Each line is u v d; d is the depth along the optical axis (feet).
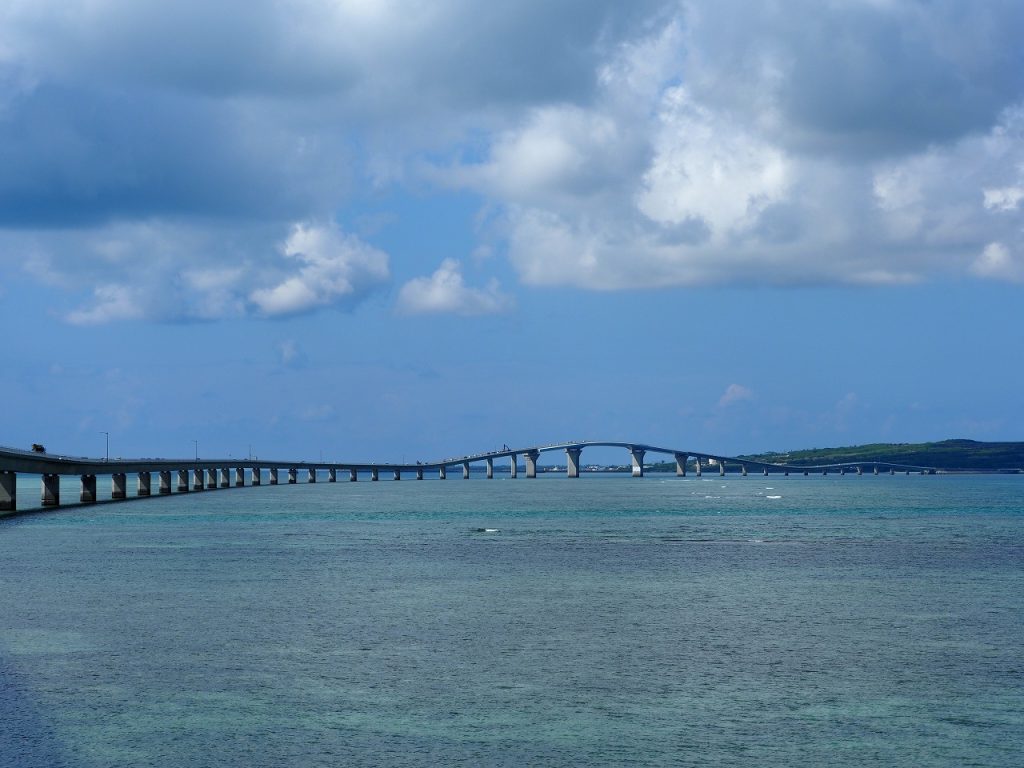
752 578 216.95
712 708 107.96
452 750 94.27
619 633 148.66
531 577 217.77
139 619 160.56
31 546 296.71
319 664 127.75
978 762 91.35
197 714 105.50
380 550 282.97
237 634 147.54
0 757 92.63
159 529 375.66
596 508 569.23
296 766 90.22
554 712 106.42
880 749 94.73
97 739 97.55
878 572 228.84
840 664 128.16
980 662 129.59
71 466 588.50
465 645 139.54
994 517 468.34
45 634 147.74
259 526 395.34
